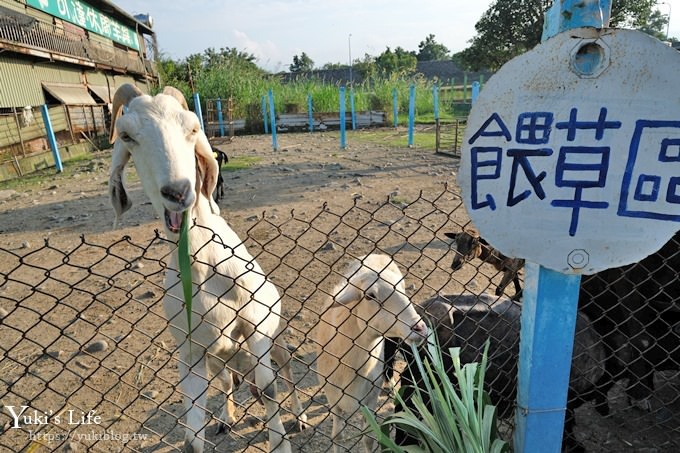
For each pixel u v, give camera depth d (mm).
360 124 28844
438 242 7434
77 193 12523
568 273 1879
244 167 15148
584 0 1724
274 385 2951
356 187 11375
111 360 4551
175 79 40469
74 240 8305
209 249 2732
